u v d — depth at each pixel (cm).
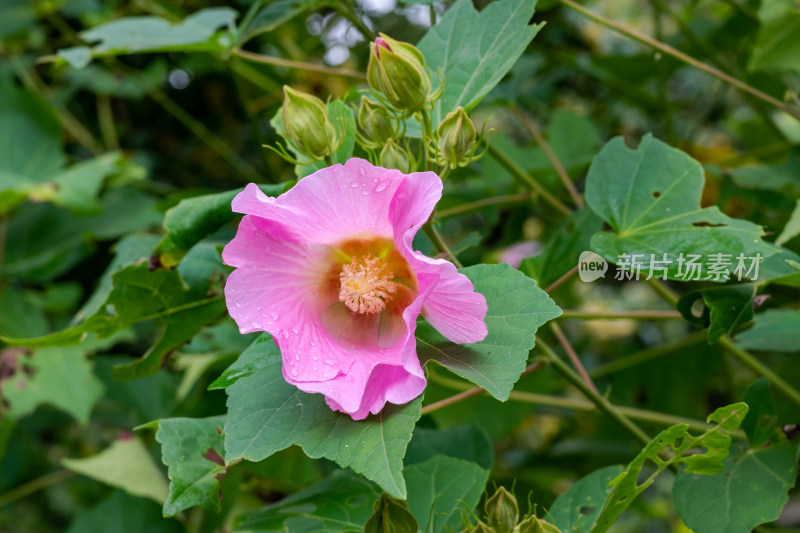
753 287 59
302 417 52
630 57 90
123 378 63
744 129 91
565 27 111
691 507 59
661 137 114
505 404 89
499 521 55
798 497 90
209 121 114
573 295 108
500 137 86
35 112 93
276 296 53
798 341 68
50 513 124
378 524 55
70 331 60
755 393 61
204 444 56
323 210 52
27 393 79
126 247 64
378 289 54
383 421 51
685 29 83
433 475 61
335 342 54
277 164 96
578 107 116
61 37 104
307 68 71
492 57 58
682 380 91
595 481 61
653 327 127
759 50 69
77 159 111
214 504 54
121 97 111
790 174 75
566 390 112
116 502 79
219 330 72
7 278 90
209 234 60
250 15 70
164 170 114
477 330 51
